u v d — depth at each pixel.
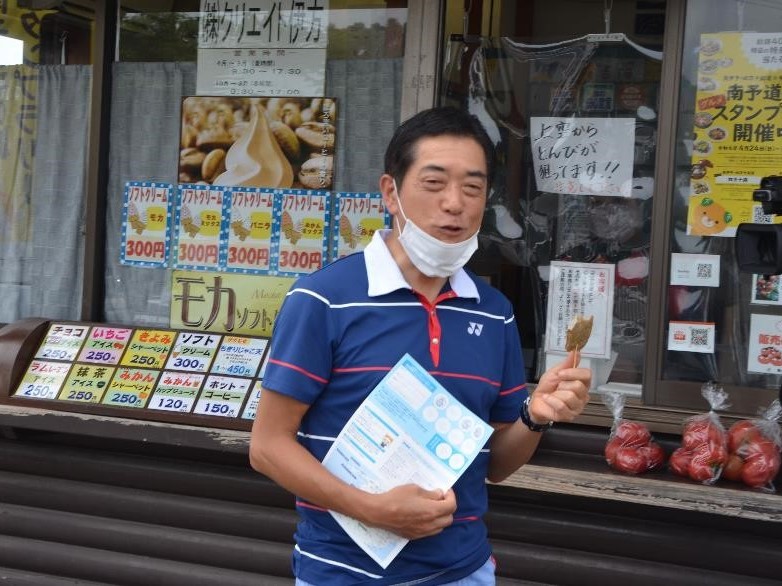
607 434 3.93
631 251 4.06
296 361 2.02
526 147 4.20
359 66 4.37
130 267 4.69
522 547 3.91
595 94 4.10
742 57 3.85
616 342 4.06
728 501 3.37
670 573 3.74
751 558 3.67
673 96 3.90
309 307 2.04
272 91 4.48
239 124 4.52
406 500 1.93
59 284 4.82
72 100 4.77
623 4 4.06
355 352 2.03
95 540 4.38
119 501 4.37
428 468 2.00
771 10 3.81
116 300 4.72
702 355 3.91
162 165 4.64
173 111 4.61
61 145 4.79
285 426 2.04
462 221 2.03
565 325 4.14
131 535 4.33
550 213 4.17
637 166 4.05
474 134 2.06
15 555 4.45
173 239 4.62
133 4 4.65
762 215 3.85
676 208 3.94
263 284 4.52
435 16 4.12
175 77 4.60
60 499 4.45
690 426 3.59
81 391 4.26
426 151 2.03
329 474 1.99
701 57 3.89
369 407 2.01
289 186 4.48
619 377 4.05
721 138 3.88
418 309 2.07
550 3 4.14
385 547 2.00
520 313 4.21
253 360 4.23
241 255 4.54
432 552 2.05
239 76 4.52
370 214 4.39
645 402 3.93
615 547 3.82
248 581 4.18
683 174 3.93
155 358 4.32
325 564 2.06
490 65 4.21
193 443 4.04
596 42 4.09
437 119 2.05
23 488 4.48
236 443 3.99
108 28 4.64
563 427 3.99
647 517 3.81
